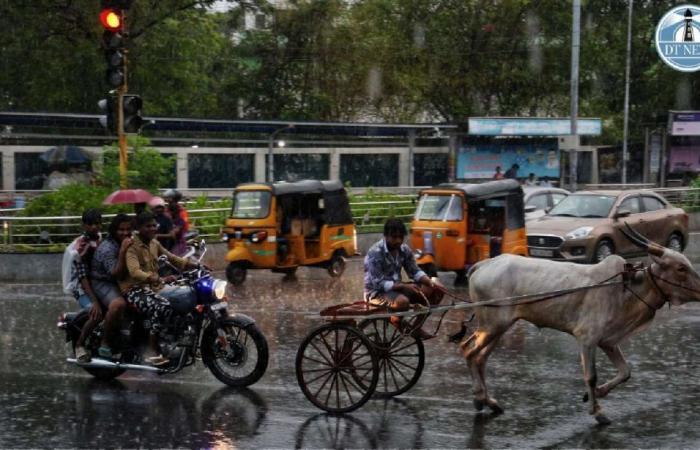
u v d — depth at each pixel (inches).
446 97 1792.6
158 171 868.0
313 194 803.4
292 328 561.3
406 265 399.2
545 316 371.6
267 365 417.1
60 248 805.2
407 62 1747.0
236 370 444.8
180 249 637.3
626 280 362.3
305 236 802.2
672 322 593.0
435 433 346.0
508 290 374.6
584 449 326.3
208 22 1579.7
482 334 379.6
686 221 942.4
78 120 1284.4
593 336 362.0
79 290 424.5
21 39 1405.0
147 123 1196.5
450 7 1772.9
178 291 410.6
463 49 1775.3
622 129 1870.1
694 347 512.1
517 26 1786.4
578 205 904.3
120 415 370.6
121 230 417.7
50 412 375.2
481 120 1572.3
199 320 413.7
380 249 392.5
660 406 385.7
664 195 1307.8
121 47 697.0
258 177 1481.3
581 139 1868.8
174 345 411.5
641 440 337.4
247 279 806.5
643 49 1878.7
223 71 1720.0
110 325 413.7
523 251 781.9
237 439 338.3
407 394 405.4
